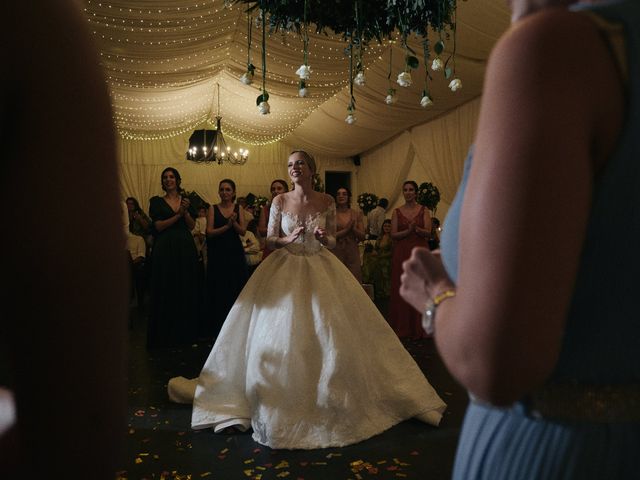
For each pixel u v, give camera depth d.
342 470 2.76
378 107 11.62
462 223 0.58
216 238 6.21
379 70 9.73
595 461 0.60
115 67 7.34
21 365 0.36
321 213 3.48
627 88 0.55
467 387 0.57
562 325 0.53
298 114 11.48
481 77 9.81
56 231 0.36
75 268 0.36
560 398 0.62
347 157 15.75
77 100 0.37
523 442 0.64
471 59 9.02
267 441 3.02
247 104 11.01
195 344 5.87
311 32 6.90
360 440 3.08
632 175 0.56
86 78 0.38
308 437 3.02
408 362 3.46
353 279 3.48
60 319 0.36
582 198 0.53
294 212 3.47
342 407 3.04
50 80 0.36
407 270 0.72
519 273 0.52
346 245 6.18
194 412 3.33
